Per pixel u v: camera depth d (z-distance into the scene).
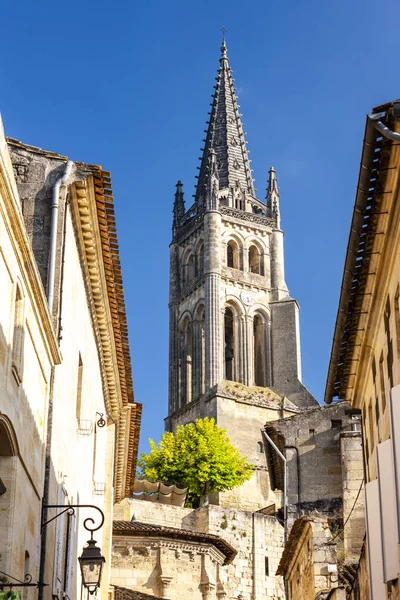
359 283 24.28
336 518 40.50
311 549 35.78
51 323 20.98
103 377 34.50
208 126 147.25
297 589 42.56
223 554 52.25
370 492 24.31
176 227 140.12
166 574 48.56
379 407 26.47
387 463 22.25
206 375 119.50
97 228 26.83
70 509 25.00
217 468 92.75
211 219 130.88
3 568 17.16
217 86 150.25
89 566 19.27
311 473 48.84
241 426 113.69
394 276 22.47
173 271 137.38
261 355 127.88
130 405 38.81
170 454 92.88
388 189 20.27
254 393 117.44
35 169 24.73
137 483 75.94
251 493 104.56
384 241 22.12
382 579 23.09
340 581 34.38
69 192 25.00
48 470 21.20
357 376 29.69
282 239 135.00
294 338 127.00
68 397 24.69
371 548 24.08
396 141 18.11
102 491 33.59
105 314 30.95
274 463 51.88
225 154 143.00
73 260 25.92
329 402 32.09
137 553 48.81
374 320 25.77
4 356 17.02
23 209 24.16
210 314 123.62
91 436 30.64
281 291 130.50
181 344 132.62
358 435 46.50
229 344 130.50
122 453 41.72
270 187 139.50
